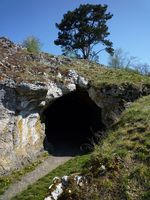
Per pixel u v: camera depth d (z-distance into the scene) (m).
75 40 52.62
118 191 13.66
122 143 16.89
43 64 29.67
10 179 21.92
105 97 29.53
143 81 30.94
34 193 19.45
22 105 24.58
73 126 36.81
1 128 23.06
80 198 13.66
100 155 15.81
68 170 22.58
